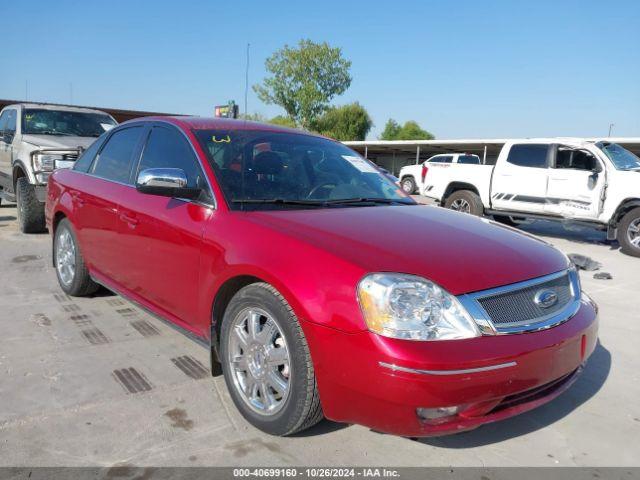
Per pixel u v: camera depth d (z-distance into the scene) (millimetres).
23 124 8570
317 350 2414
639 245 8672
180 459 2547
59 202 4816
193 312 3178
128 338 3998
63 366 3479
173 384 3285
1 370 3379
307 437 2770
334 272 2430
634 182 8711
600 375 3730
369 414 2340
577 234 11375
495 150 31906
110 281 4168
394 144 31484
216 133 3643
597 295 5949
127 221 3740
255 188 3287
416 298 2309
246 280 2871
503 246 2906
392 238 2752
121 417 2891
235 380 2904
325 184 3650
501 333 2398
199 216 3148
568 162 9773
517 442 2834
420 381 2205
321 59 40875
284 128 4184
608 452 2773
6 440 2635
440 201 11992
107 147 4562
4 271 5828
